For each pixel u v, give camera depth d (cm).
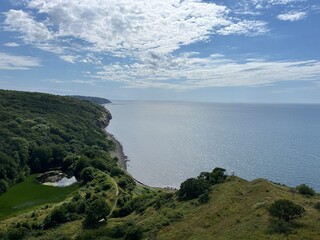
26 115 17312
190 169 14412
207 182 6309
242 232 3750
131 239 4525
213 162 15588
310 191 5534
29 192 9781
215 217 4528
